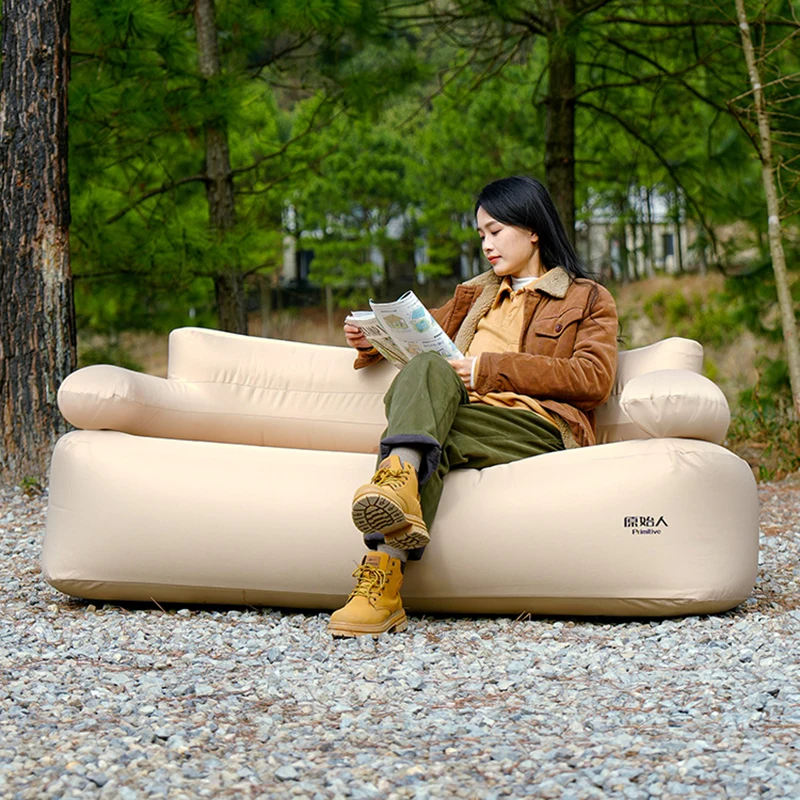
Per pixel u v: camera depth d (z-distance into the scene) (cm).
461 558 300
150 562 313
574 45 764
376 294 2695
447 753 194
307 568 308
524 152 1639
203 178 827
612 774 180
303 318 2734
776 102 730
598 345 329
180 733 204
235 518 311
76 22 679
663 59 895
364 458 320
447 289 2730
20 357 575
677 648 272
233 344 384
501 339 344
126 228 799
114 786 176
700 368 347
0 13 609
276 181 884
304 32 780
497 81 973
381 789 176
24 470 572
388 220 2216
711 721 212
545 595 299
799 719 212
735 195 917
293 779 182
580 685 240
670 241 2288
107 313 1024
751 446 769
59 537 321
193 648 277
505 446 317
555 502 297
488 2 782
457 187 1841
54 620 310
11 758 189
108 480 317
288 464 317
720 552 293
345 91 832
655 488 292
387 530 281
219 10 805
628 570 292
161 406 353
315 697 233
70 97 684
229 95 744
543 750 195
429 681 246
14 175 577
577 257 354
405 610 317
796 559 397
